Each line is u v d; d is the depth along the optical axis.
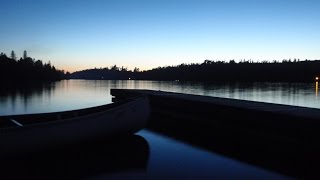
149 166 8.12
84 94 50.12
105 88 78.81
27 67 130.12
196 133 13.00
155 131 13.48
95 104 31.55
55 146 9.06
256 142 11.09
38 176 7.40
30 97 41.38
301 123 9.31
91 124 9.98
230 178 7.22
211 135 12.51
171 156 9.23
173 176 7.38
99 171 7.75
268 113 10.62
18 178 7.25
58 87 81.81
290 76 155.88
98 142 10.73
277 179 7.14
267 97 42.88
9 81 117.56
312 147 8.95
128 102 11.70
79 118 9.60
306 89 71.31
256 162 8.51
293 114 9.95
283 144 9.95
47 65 160.75
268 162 8.48
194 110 15.00
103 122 10.40
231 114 12.48
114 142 11.28
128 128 11.52
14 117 10.19
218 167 8.09
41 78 144.00
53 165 8.28
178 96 18.92
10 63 119.44
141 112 11.95
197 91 57.28
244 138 11.73
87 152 9.63
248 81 164.38
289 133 9.74
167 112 17.12
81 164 8.31
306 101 35.81
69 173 7.60
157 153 9.55
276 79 158.50
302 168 7.98
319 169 7.86
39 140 8.55
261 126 10.94
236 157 9.09
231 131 12.45
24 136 8.22
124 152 9.66
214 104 13.56
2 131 7.82
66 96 44.47
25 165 8.27
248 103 14.16
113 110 10.77
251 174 7.49
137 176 7.35
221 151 9.79
